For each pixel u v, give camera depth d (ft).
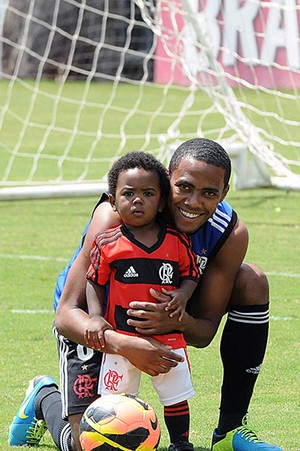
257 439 28.86
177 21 90.38
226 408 29.68
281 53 100.58
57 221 71.82
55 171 94.07
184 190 26.45
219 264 28.37
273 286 52.70
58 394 29.91
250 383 29.55
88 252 27.63
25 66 180.75
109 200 27.55
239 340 29.19
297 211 74.79
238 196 81.05
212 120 128.57
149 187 26.18
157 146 110.01
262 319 29.12
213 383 36.86
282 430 31.35
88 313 27.71
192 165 26.35
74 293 27.71
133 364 26.14
